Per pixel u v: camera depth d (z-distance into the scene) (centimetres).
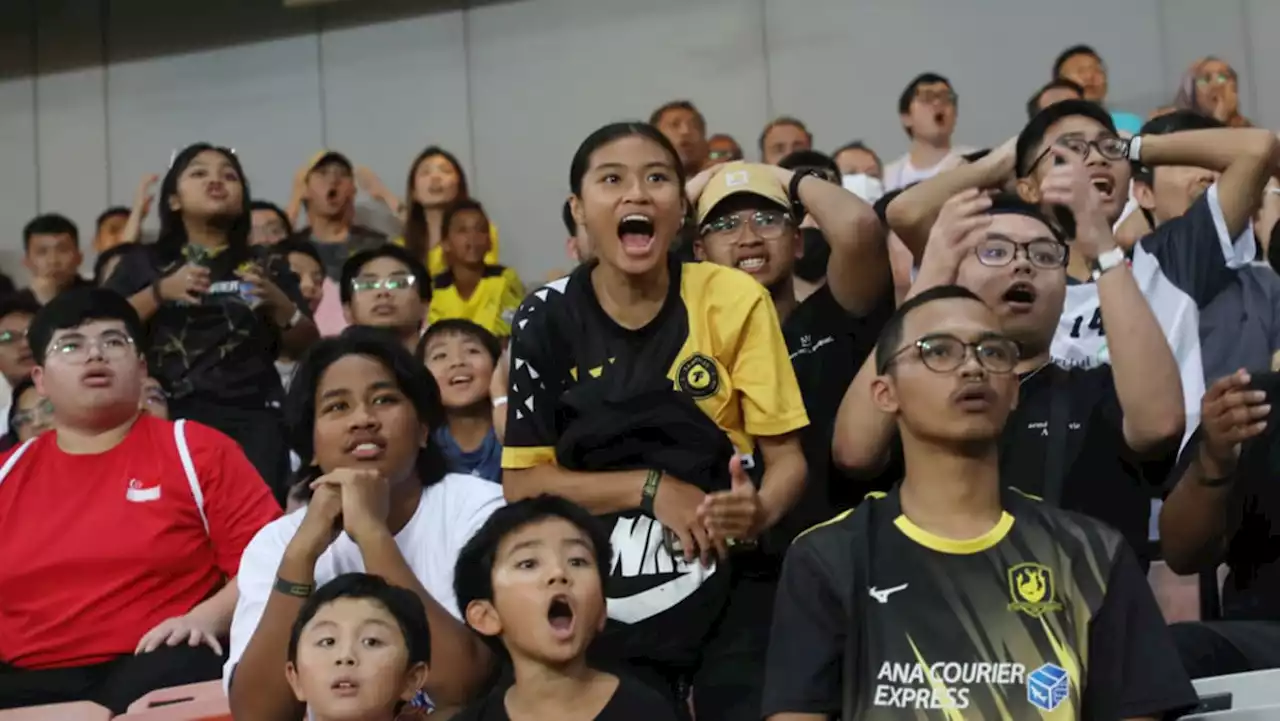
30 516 289
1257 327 328
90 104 730
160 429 298
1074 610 190
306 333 427
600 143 236
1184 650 245
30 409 395
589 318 235
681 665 227
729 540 223
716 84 659
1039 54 617
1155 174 384
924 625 190
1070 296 299
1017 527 197
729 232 297
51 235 645
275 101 708
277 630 227
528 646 208
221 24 713
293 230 639
